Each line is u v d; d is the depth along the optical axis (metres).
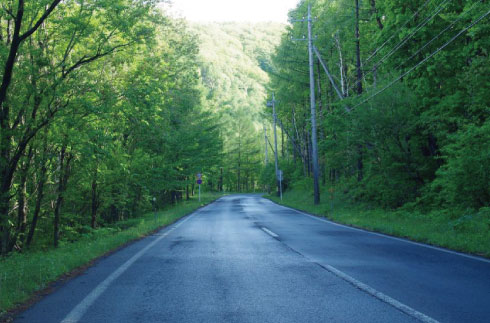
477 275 6.34
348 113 21.19
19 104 13.16
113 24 12.62
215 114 41.41
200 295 5.25
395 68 20.19
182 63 25.33
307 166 53.69
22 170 15.07
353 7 26.61
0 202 12.74
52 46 13.65
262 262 7.70
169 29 22.50
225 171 97.81
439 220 13.73
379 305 4.70
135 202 28.06
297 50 36.50
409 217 16.02
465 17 15.59
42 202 17.45
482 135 13.20
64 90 12.55
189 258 8.29
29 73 12.27
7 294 5.11
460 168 13.30
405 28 18.83
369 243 10.41
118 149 19.12
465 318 4.19
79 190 20.16
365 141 20.16
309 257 8.23
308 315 4.34
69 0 12.45
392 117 18.34
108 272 6.95
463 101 16.53
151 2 13.23
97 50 13.27
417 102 19.08
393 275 6.38
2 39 12.62
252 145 102.44
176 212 24.52
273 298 5.06
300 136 54.00
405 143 19.14
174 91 24.44
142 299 5.08
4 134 12.36
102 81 14.62
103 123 14.72
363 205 21.48
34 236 19.50
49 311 4.60
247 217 20.72
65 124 13.29
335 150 26.47
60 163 16.09
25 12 11.99
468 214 13.16
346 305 4.71
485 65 14.47
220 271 6.86
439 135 17.11
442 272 6.58
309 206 27.48
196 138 31.05
